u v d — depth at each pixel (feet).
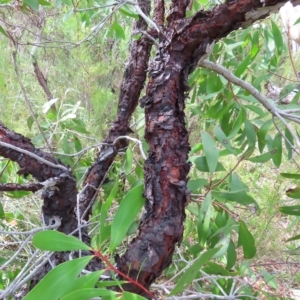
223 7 2.01
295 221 3.15
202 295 2.87
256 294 4.09
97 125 6.34
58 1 3.91
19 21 5.80
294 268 5.49
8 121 5.76
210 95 3.69
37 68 5.85
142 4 3.75
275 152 3.15
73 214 2.67
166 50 2.16
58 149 4.49
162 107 2.08
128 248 1.88
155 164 1.97
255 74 5.43
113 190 1.79
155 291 4.05
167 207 1.90
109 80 7.61
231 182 3.08
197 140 6.70
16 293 2.93
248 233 2.78
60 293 1.39
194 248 3.36
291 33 5.90
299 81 3.98
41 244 1.40
